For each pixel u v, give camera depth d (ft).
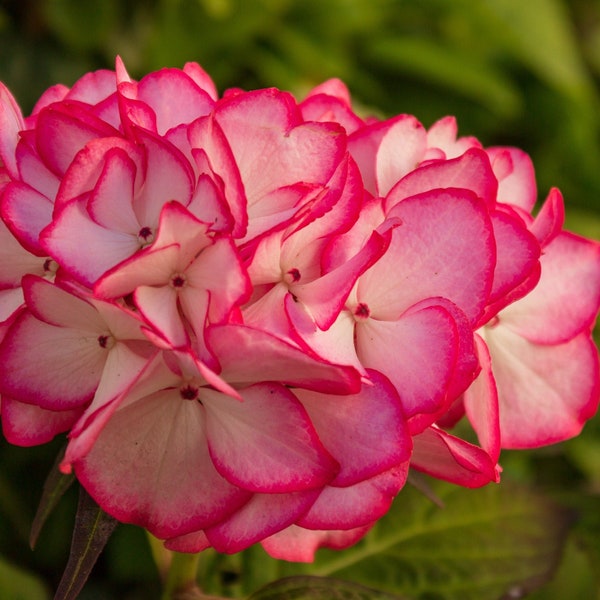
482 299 1.61
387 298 1.63
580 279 1.74
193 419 1.60
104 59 2.57
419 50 2.73
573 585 2.07
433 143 1.74
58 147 1.62
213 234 1.56
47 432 1.62
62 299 1.58
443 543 1.97
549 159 2.93
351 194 1.60
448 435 1.61
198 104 1.67
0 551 2.10
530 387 1.75
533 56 2.88
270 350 1.54
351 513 1.60
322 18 2.64
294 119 1.63
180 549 1.63
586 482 2.28
